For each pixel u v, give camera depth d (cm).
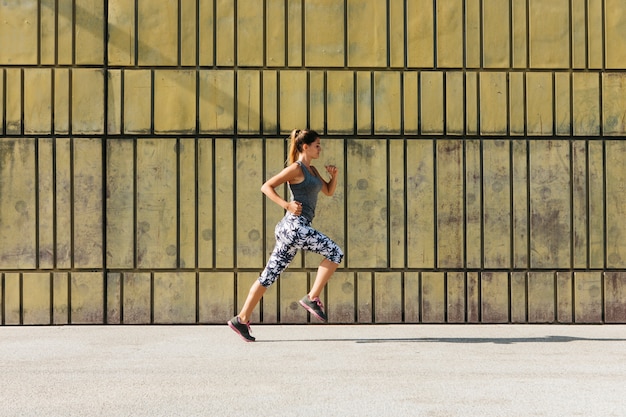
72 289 693
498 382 474
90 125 693
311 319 697
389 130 697
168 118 695
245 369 511
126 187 695
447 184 698
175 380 480
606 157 701
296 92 697
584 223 700
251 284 697
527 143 700
